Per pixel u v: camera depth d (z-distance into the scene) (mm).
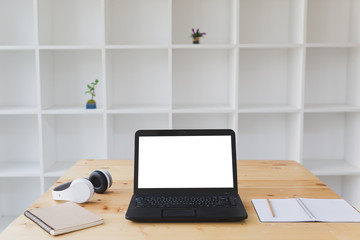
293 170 1880
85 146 3240
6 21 3068
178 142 1561
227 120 3225
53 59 3115
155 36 3109
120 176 1783
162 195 1493
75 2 3062
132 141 3240
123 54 3133
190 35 3076
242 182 1698
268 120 3252
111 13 3074
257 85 3195
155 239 1180
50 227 1220
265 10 3115
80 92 3160
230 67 3035
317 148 3295
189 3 3094
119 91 3168
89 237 1194
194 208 1367
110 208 1421
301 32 2822
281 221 1300
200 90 3186
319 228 1253
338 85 3217
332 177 3354
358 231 1231
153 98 3188
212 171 1532
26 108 2977
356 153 3064
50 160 3064
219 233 1220
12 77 3129
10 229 1249
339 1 3125
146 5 3082
